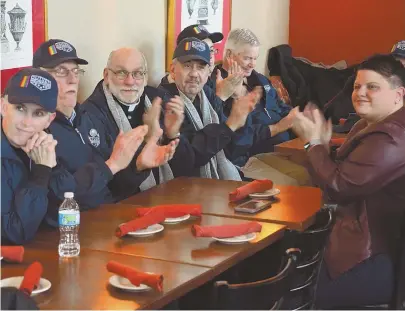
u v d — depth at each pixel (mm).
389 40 7461
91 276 2391
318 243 2922
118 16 4812
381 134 3346
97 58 4680
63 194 3006
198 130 4461
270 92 5891
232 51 5562
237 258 2672
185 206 3137
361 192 3369
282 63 7098
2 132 2812
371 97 3504
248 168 5109
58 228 2980
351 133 3791
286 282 2375
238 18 6594
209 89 4809
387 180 3334
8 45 3945
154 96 4301
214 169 4582
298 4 7684
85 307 2131
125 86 3998
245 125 4789
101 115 3939
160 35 5281
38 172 2811
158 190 3719
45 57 3535
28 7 4074
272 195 3553
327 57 7672
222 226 2854
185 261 2572
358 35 7547
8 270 2449
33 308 1992
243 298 2221
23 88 2760
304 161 5082
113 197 3773
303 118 3592
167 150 3750
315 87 7148
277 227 3037
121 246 2734
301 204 3441
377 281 3379
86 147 3393
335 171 3438
